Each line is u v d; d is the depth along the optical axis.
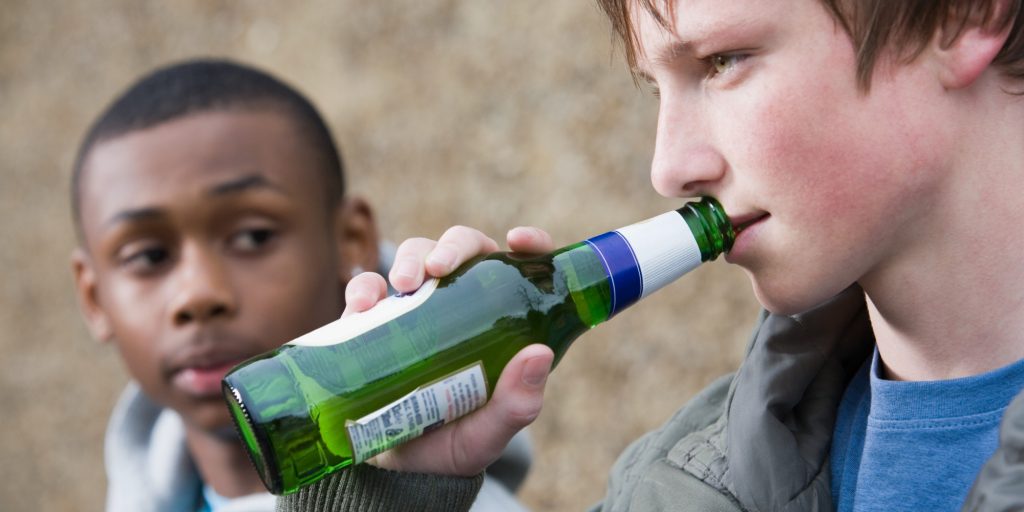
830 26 0.95
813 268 0.99
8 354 4.54
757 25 0.96
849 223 0.98
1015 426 0.83
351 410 1.03
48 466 4.30
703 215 1.04
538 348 1.06
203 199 1.88
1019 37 0.97
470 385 1.07
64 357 4.45
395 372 1.04
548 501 3.31
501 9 4.10
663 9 0.99
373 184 4.04
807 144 0.96
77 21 5.03
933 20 0.95
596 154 3.69
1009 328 1.01
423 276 1.09
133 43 4.87
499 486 1.88
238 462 1.98
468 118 3.98
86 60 4.95
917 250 1.01
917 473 1.04
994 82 0.99
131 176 1.90
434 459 1.11
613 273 1.09
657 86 1.13
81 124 4.83
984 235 1.00
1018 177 0.99
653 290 1.10
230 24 4.66
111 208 1.90
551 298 1.11
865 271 1.01
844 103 0.96
